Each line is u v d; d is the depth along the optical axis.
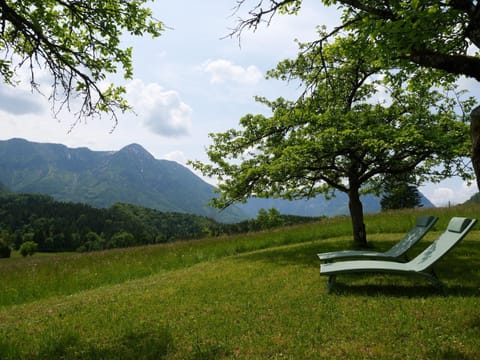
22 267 16.00
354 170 13.24
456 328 4.46
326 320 5.20
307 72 12.48
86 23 6.83
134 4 7.03
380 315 5.18
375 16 6.61
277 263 10.73
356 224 13.20
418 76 9.78
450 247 5.93
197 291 7.86
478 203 20.44
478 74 5.49
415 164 12.27
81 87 6.71
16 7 6.66
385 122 12.27
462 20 6.75
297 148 11.53
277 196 14.81
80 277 12.41
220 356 4.25
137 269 13.28
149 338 5.05
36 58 6.09
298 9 8.20
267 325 5.20
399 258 7.96
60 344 5.03
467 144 10.34
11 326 6.55
